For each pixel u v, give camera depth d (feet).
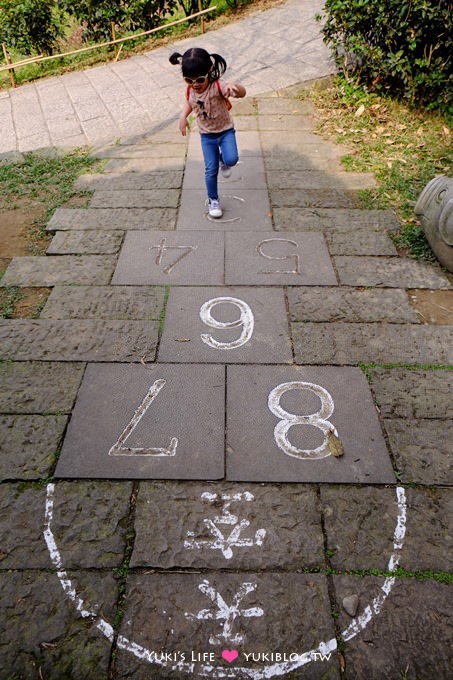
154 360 10.34
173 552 7.43
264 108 20.81
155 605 6.93
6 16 27.55
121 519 7.80
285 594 7.02
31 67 29.30
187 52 12.09
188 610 6.89
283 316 11.35
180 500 8.03
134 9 28.17
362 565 7.30
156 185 16.22
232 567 7.28
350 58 21.13
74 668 6.43
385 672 6.38
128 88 23.49
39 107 22.38
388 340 10.77
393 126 19.07
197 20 30.83
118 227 14.30
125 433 8.97
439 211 12.28
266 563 7.32
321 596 7.00
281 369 10.15
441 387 9.77
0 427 9.05
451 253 12.19
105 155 18.12
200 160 17.57
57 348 10.59
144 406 9.43
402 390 9.71
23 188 16.31
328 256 13.15
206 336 10.86
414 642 6.61
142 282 12.32
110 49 28.68
